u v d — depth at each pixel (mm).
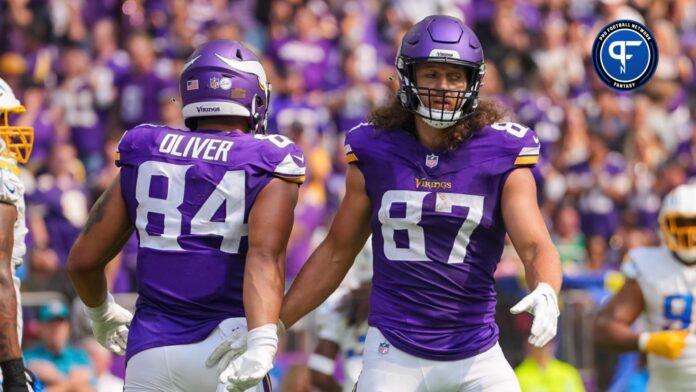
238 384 13492
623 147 44969
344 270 15203
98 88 38000
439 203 14352
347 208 14945
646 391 21234
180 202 14258
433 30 14336
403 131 14703
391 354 14500
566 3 48000
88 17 40344
